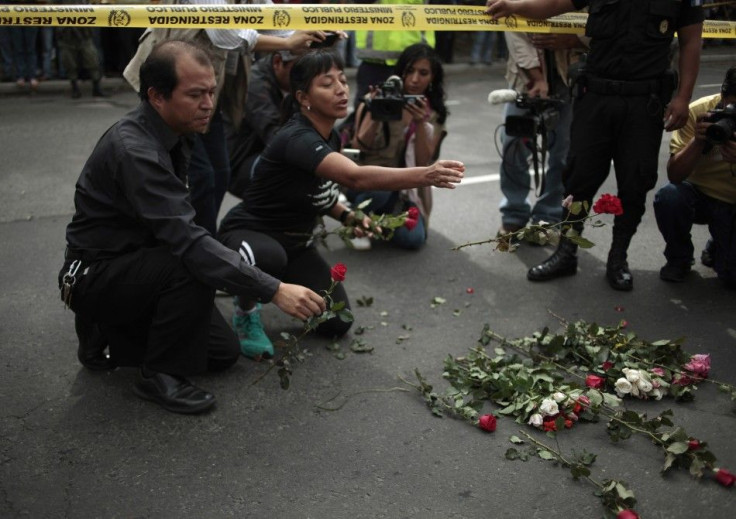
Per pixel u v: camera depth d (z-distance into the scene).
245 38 3.76
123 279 2.92
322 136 3.40
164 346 3.00
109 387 3.21
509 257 4.70
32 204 5.45
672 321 3.89
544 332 3.51
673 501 2.57
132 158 2.78
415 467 2.74
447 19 3.81
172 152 3.04
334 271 2.80
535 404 3.00
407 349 3.59
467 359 3.42
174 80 2.77
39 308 3.90
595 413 3.00
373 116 4.17
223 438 2.90
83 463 2.73
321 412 3.08
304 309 2.79
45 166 6.40
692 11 3.74
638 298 4.15
